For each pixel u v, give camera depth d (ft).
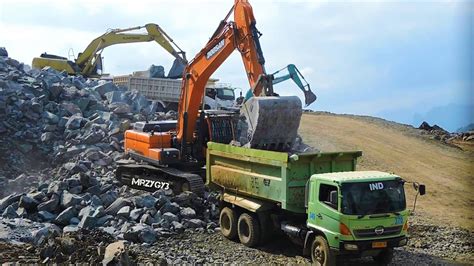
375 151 103.14
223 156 54.13
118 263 37.91
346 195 41.01
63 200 57.77
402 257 47.39
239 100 112.27
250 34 59.88
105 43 129.80
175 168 67.46
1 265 39.42
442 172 92.63
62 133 87.51
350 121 131.54
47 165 81.92
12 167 79.61
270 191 47.55
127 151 73.82
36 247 44.62
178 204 59.47
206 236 53.78
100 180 69.97
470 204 74.18
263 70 59.47
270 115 53.11
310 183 43.83
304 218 46.96
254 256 47.60
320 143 105.81
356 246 40.50
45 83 96.63
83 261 40.34
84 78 125.18
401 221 41.96
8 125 85.40
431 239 53.98
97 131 85.51
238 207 52.65
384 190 41.98
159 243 50.96
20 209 57.26
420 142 114.83
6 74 99.04
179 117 68.13
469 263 45.96
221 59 63.52
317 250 43.01
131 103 103.40
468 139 124.26
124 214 55.57
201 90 66.49
